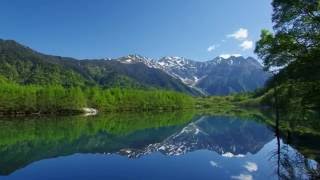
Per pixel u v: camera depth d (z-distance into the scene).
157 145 56.06
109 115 157.38
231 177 28.70
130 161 39.06
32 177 31.62
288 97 35.00
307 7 26.31
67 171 33.88
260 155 41.00
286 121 69.94
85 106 171.62
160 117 142.88
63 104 154.00
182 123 108.31
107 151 48.88
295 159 34.28
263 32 33.38
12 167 36.81
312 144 38.81
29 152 48.72
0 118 126.19
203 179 28.45
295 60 28.05
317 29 26.50
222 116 145.50
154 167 34.78
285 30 28.84
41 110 150.12
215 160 38.56
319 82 26.80
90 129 87.00
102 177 30.56
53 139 65.50
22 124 99.94
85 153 47.06
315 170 27.27
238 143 56.50
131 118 135.12
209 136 70.94
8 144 58.12
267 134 68.00
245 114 154.88
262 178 27.38
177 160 39.19
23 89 143.75
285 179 25.97
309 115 59.56
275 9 29.19
